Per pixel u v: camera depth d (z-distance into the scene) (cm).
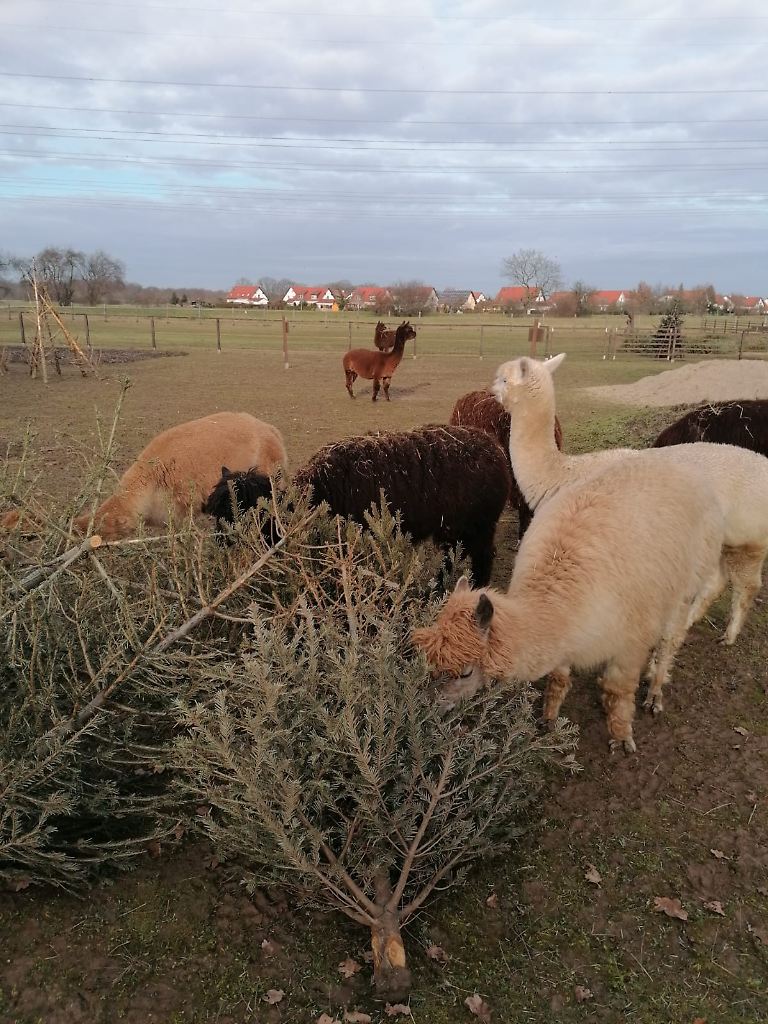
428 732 270
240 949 259
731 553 449
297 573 323
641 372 2267
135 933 264
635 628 329
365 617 319
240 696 272
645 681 439
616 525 329
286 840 233
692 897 284
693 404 1407
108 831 300
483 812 288
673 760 366
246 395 1625
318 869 254
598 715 403
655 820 325
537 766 346
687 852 307
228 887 285
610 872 296
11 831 260
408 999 240
